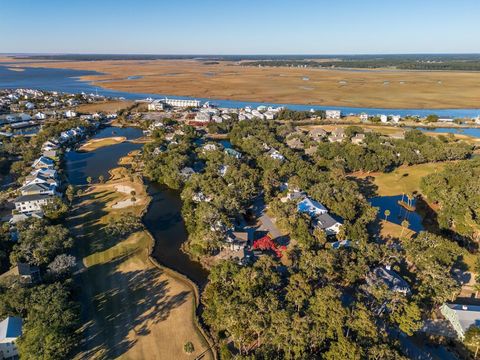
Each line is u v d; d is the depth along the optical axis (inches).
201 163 6579.7
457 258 3636.8
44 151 6968.5
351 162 6053.2
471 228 4065.0
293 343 2309.3
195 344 2655.0
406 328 2576.3
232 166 5753.0
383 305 2802.7
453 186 4918.8
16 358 2559.1
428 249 3398.1
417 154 6540.4
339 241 3833.7
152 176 5866.1
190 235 4040.4
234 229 4195.4
